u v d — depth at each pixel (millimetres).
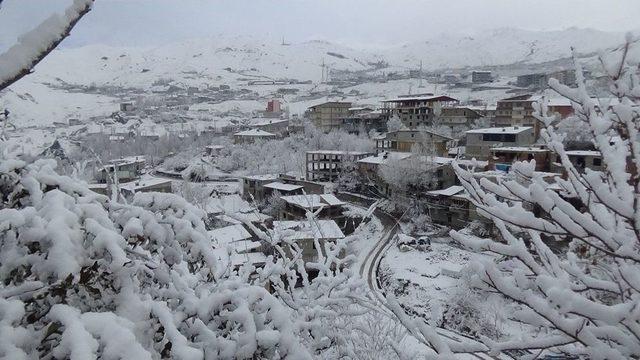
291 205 28078
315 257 16141
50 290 2221
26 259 2129
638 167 2449
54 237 2066
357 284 5090
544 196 2547
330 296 5035
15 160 2512
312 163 39750
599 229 2465
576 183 2719
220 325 2893
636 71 2480
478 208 3039
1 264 2158
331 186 37000
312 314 4262
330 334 4688
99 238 2182
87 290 2449
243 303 2682
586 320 2514
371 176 34594
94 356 1698
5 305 1951
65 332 1784
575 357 3371
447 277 19812
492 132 31547
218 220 19594
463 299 16062
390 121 49281
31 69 1594
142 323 2367
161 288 3096
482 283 2760
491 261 2674
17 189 2459
